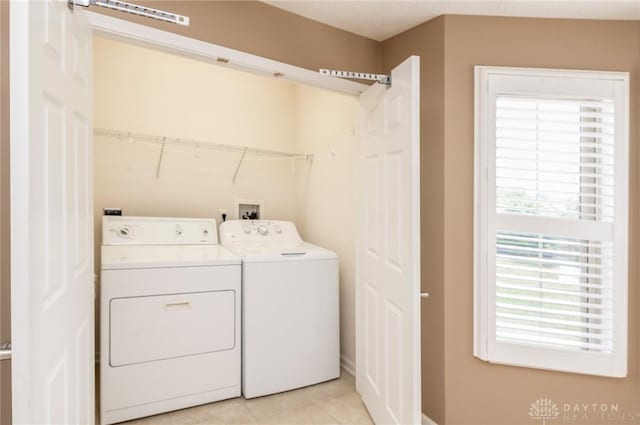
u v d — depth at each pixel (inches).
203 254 91.9
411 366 60.5
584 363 70.4
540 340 71.0
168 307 80.6
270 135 132.1
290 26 75.8
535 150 70.7
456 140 73.9
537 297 71.5
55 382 36.7
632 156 71.6
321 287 97.0
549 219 71.5
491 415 73.4
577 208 71.2
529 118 71.3
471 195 73.7
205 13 66.1
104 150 106.9
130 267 77.1
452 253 73.9
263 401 87.4
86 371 51.1
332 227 112.9
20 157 29.5
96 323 98.0
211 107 121.9
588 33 73.3
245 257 88.0
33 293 30.6
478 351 72.7
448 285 74.0
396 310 67.0
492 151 71.9
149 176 113.1
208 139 121.4
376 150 77.0
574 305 70.1
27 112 29.6
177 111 116.5
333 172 112.2
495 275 72.0
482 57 73.9
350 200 103.7
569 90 72.0
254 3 71.4
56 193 37.2
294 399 88.7
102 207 106.8
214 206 123.2
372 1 70.9
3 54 47.2
